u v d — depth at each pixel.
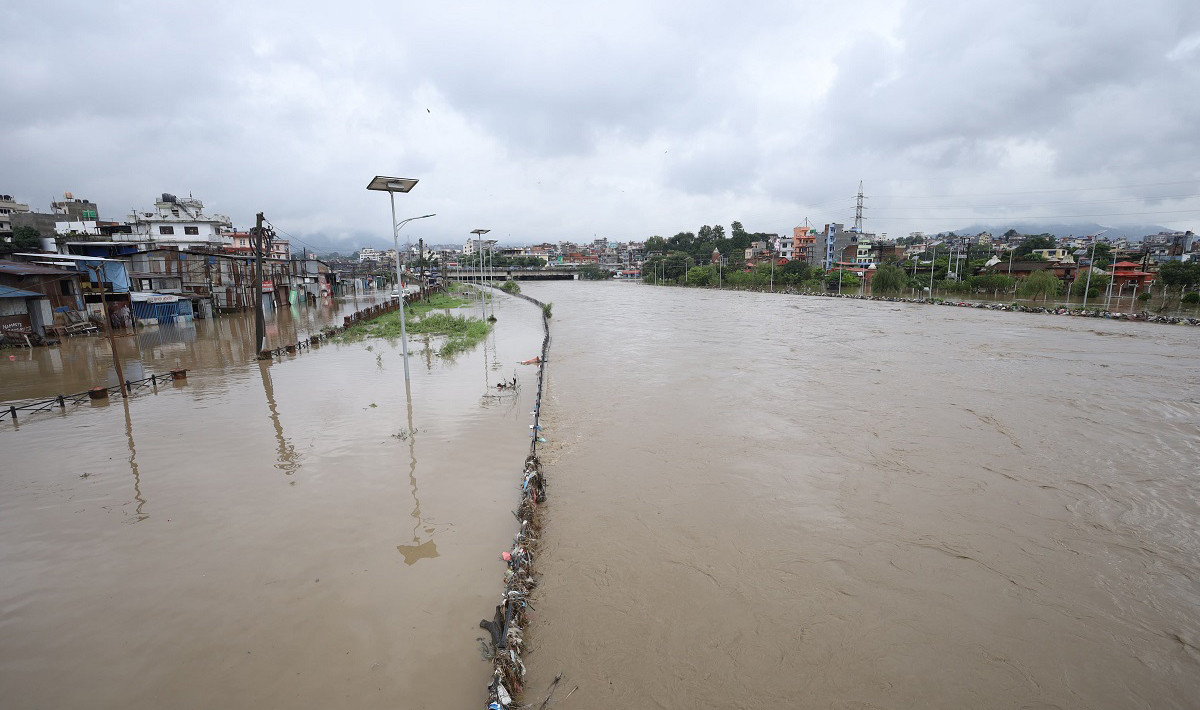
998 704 6.71
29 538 10.06
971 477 13.05
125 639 7.50
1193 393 20.70
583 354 29.47
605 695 6.74
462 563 9.19
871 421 17.22
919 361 27.42
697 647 7.54
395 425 16.11
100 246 44.78
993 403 19.34
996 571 9.38
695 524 10.74
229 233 80.88
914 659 7.40
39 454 14.09
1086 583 9.09
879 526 10.80
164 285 44.94
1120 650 7.62
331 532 10.16
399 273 20.14
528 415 17.16
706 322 46.72
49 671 6.96
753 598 8.58
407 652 7.25
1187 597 8.75
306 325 42.88
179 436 15.34
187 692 6.62
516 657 7.00
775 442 15.26
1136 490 12.43
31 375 23.53
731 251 141.38
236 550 9.59
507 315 52.75
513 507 11.09
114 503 11.39
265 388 20.72
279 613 7.98
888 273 72.81
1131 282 62.59
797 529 10.63
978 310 55.78
